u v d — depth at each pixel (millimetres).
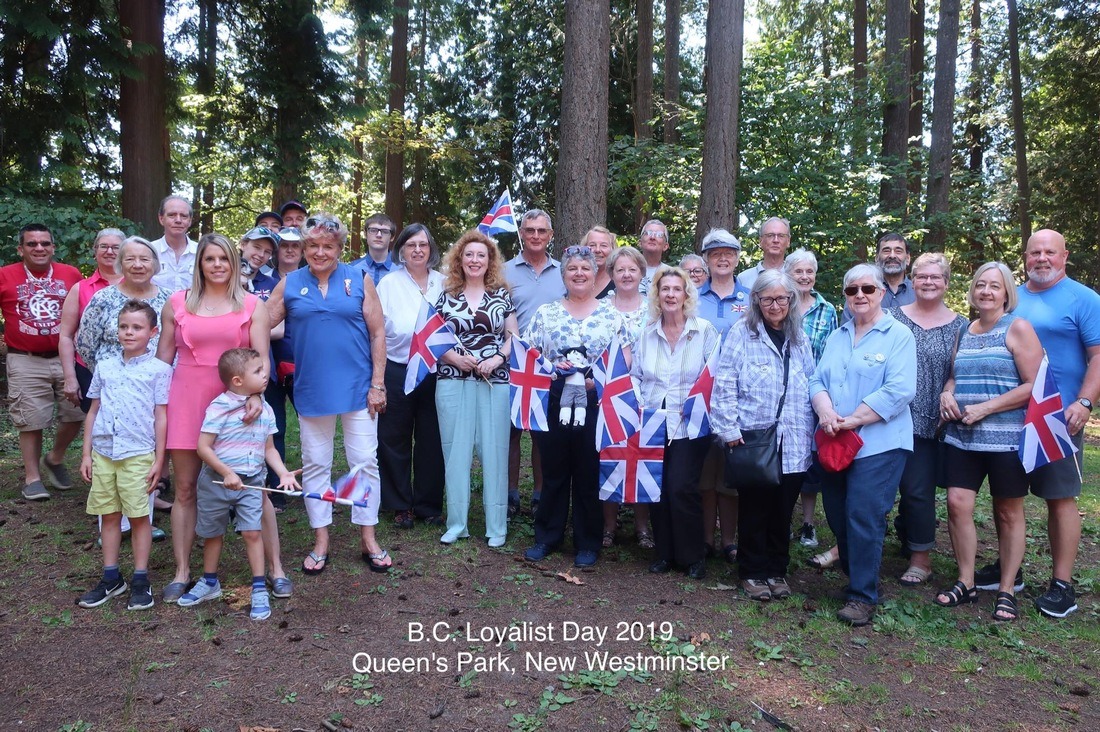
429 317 5051
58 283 5574
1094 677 3590
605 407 4672
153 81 11359
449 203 23234
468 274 4957
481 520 5598
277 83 13000
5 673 3354
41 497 5582
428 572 4594
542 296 5629
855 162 11125
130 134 11211
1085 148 20828
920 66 17594
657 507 4770
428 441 5402
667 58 17250
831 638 3918
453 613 4066
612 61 20828
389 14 13922
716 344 4668
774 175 10766
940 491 6973
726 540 5082
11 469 6367
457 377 5008
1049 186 21672
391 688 3336
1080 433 4340
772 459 4211
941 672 3604
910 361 4125
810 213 10688
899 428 4176
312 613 4016
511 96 22094
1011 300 4348
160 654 3545
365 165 22859
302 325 4426
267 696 3236
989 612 4301
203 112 13773
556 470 4906
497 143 22031
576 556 4895
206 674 3389
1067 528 4297
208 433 3902
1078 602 4527
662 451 4633
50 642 3629
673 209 11969
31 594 4117
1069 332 4367
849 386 4211
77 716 3059
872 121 12172
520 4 21766
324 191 21672
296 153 13547
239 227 22281
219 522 4023
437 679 3420
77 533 4977
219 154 16391
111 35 10477
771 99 11352
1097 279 20984
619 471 4633
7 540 4820
